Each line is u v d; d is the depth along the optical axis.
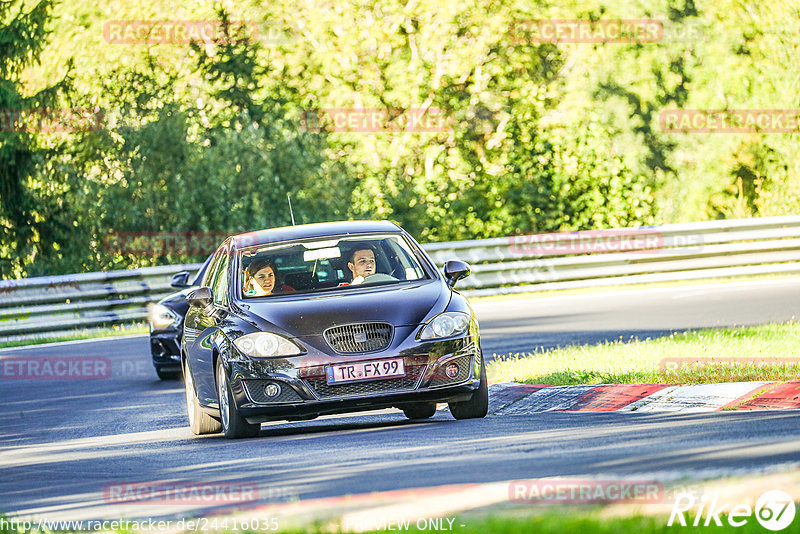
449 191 112.06
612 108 125.81
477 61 126.06
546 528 18.75
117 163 111.62
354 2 126.94
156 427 43.59
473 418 37.22
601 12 127.44
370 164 122.44
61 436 43.09
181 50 120.12
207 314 39.69
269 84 121.62
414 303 36.31
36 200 111.88
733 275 95.88
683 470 24.27
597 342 57.62
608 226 109.00
